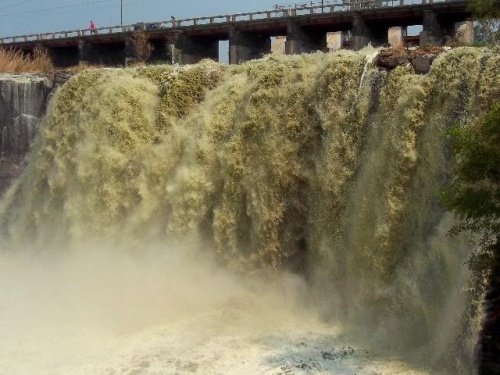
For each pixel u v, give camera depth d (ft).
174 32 131.13
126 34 140.77
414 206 45.70
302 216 54.29
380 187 47.24
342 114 51.16
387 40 118.52
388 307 46.47
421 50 51.08
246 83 59.62
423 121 45.70
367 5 110.42
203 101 63.41
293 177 54.34
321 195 52.19
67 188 68.33
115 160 64.03
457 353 39.52
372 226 47.62
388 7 103.40
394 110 47.44
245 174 55.98
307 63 55.83
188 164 59.16
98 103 66.69
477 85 43.78
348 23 112.98
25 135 80.33
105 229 64.54
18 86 80.18
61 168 68.54
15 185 75.25
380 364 41.88
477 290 38.24
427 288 43.86
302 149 54.29
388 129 47.44
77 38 149.79
